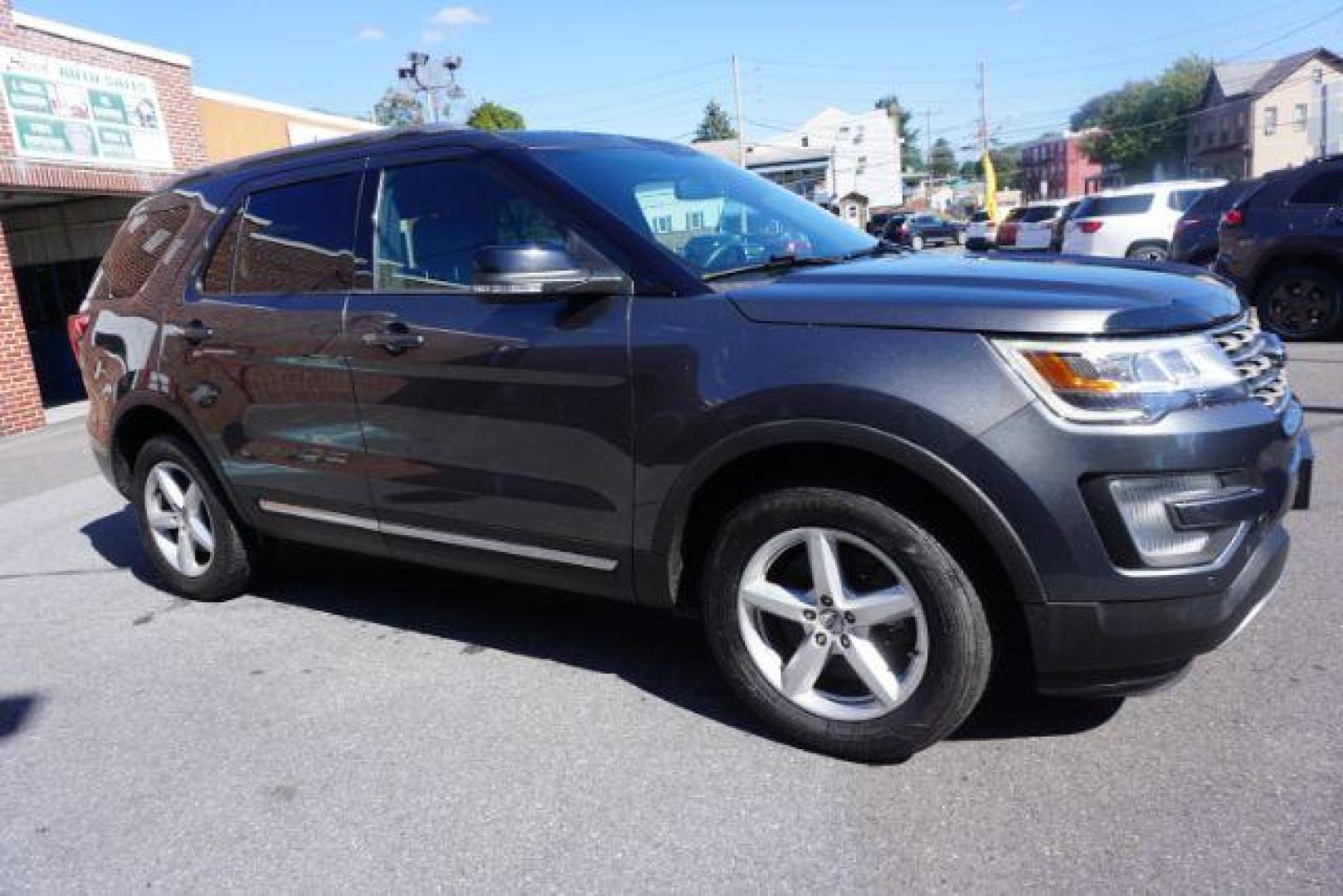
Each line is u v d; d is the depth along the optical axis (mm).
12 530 6516
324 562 5066
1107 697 2926
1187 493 2477
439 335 3348
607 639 3893
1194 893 2250
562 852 2580
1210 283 2992
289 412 3863
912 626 2789
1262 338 2930
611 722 3227
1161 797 2596
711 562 2990
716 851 2537
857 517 2697
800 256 3361
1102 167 98250
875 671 2789
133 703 3619
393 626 4168
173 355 4238
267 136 19281
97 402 4766
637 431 2967
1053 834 2490
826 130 82000
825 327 2701
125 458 4770
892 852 2479
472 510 3420
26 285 17016
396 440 3547
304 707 3477
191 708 3541
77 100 13289
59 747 3330
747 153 61500
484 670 3674
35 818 2920
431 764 3043
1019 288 2703
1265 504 2576
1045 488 2459
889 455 2564
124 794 3010
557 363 3088
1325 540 4324
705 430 2824
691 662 3641
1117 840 2447
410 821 2764
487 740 3164
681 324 2904
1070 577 2486
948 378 2527
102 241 15992
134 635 4297
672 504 2949
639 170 3559
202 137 15766
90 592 4961
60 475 8586
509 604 4332
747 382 2754
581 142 3629
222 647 4066
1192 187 16500
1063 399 2453
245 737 3297
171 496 4578
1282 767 2682
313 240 3832
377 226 3633
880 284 2820
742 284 2973
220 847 2709
